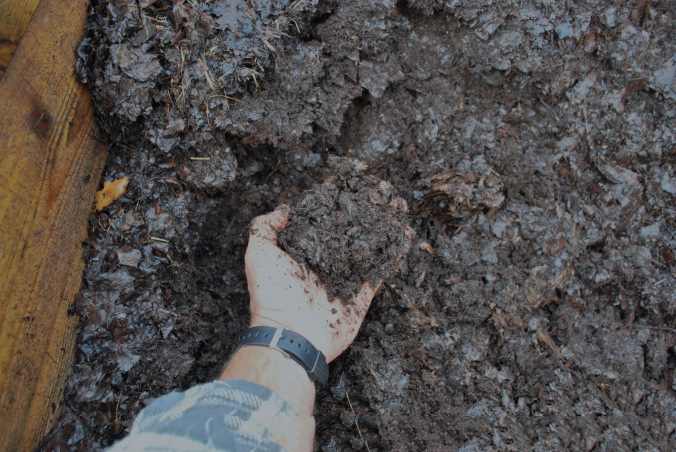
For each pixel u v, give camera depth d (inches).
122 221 20.2
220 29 20.4
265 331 18.7
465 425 21.0
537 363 22.1
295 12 21.5
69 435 18.7
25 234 17.3
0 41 16.4
